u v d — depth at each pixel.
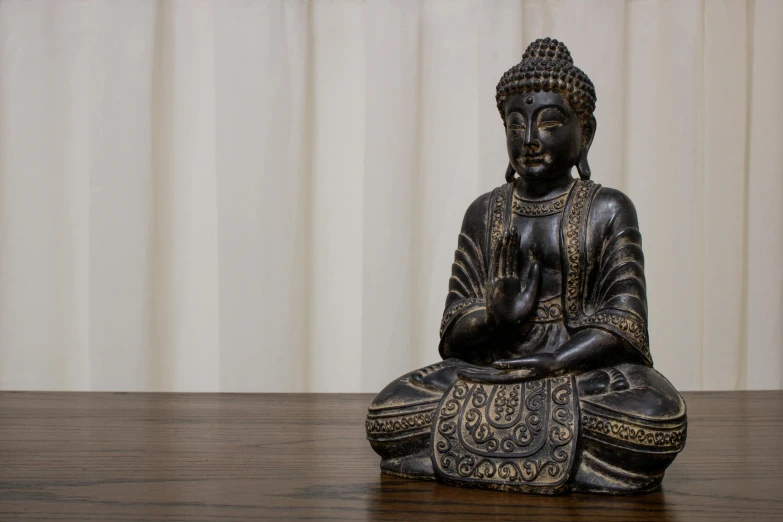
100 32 1.54
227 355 1.54
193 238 1.61
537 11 1.56
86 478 1.08
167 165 1.60
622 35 1.54
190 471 1.10
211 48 1.60
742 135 1.58
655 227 1.58
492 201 1.17
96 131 1.54
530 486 1.03
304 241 1.58
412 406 1.08
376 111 1.54
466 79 1.59
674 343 1.54
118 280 1.54
